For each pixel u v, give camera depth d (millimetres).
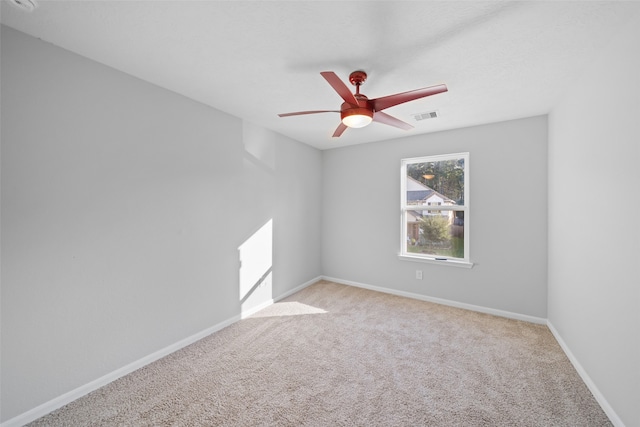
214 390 1808
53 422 1549
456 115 2818
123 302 1971
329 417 1573
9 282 1497
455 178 3373
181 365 2088
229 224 2816
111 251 1908
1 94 1470
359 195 4051
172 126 2283
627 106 1424
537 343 2400
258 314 3072
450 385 1848
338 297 3629
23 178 1539
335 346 2367
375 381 1894
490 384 1856
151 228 2143
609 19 1395
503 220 3002
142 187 2086
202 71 1970
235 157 2881
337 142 3963
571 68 1885
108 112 1891
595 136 1763
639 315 1319
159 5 1316
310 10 1342
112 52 1735
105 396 1753
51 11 1356
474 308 3174
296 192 3842
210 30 1514
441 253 3467
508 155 2971
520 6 1308
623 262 1449
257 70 1947
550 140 2680
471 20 1408
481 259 3129
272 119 2982
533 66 1865
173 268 2297
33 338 1575
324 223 4418
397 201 3723
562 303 2338
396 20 1411
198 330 2494
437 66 1874
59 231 1672
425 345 2375
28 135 1556
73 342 1726
